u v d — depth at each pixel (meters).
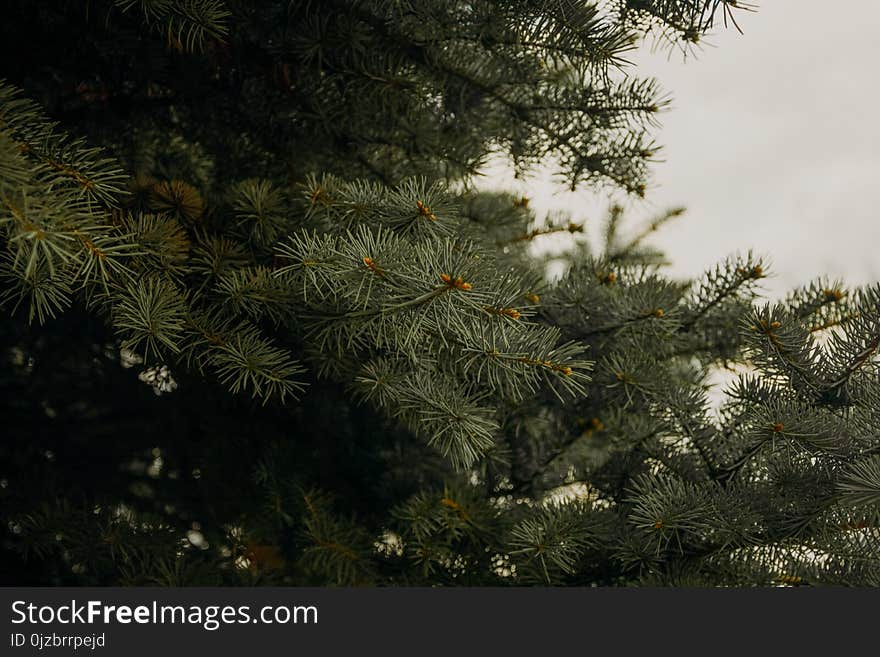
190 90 1.75
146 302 1.23
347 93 1.76
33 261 0.91
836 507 1.35
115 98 1.78
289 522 1.80
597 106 1.81
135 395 2.13
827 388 1.41
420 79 1.74
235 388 1.35
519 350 1.24
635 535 1.56
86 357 2.13
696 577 1.49
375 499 2.03
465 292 1.12
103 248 1.09
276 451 1.91
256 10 1.63
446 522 1.68
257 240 1.55
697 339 1.94
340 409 2.04
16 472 2.02
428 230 1.35
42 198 0.99
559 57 1.63
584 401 1.93
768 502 1.43
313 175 1.52
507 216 2.12
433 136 1.87
